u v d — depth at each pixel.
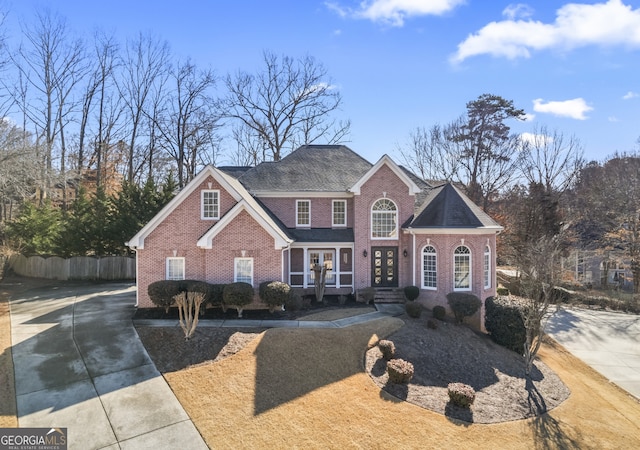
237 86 46.78
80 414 9.70
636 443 10.82
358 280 22.92
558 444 10.22
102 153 43.53
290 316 17.72
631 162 39.06
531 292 15.74
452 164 49.09
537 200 34.75
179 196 18.67
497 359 15.84
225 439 8.95
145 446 8.63
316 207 24.45
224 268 18.62
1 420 9.31
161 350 13.26
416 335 16.30
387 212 23.17
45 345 13.73
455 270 20.61
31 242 29.30
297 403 10.54
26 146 23.19
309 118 48.97
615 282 38.84
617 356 18.92
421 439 9.52
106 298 21.14
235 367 12.18
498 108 46.88
